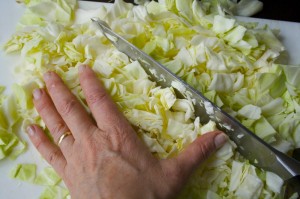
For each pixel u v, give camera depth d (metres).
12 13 0.40
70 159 0.30
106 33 0.36
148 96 0.34
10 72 0.37
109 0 0.43
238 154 0.33
